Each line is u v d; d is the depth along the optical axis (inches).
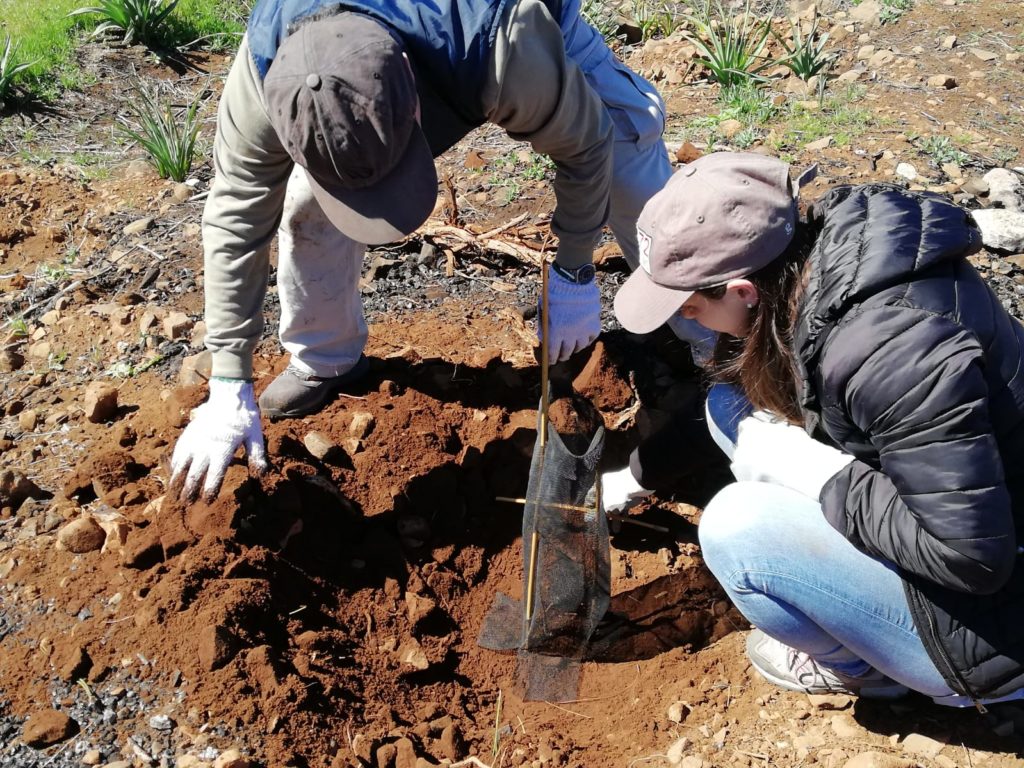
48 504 116.5
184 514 110.3
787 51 215.5
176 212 178.9
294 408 127.3
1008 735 91.4
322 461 123.3
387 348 142.0
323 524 118.6
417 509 123.9
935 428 67.8
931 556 72.1
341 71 75.6
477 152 191.6
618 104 117.0
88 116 213.9
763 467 89.7
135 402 133.1
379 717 103.3
